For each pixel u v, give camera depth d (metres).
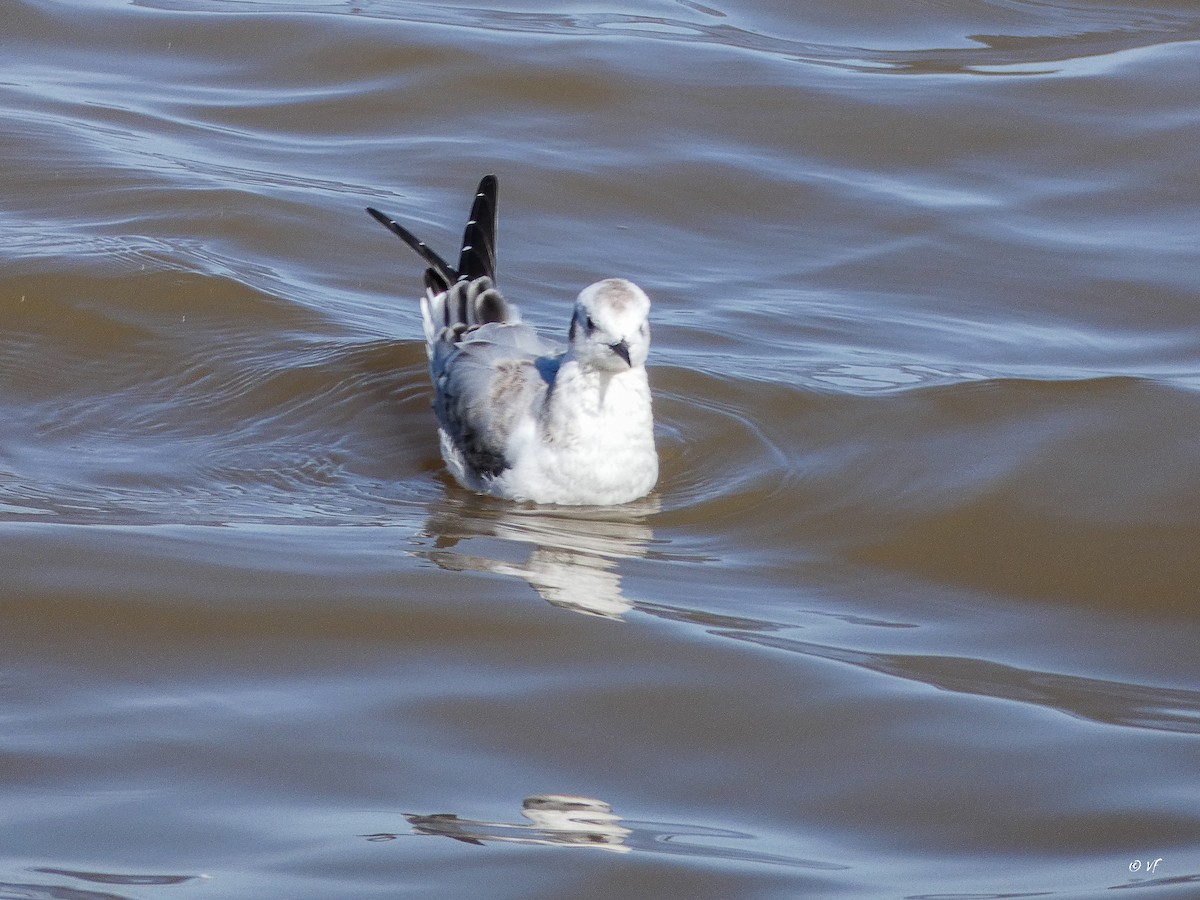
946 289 16.83
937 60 22.23
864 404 14.22
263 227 17.03
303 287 16.08
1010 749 9.51
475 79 20.83
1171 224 18.30
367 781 8.94
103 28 21.98
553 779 9.06
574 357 12.16
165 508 11.99
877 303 16.48
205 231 16.84
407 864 8.21
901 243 17.77
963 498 12.73
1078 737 9.69
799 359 15.15
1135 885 8.26
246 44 21.69
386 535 11.78
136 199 17.39
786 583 11.52
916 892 8.16
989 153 19.80
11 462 12.65
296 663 10.05
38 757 8.98
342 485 12.77
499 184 18.50
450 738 9.38
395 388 14.37
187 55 21.42
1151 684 10.45
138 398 13.95
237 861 8.17
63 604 10.45
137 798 8.67
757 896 8.08
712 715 9.73
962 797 9.06
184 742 9.20
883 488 12.91
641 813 8.80
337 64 21.22
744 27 23.20
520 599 10.88
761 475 13.12
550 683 9.95
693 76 21.23
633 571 11.47
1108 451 13.43
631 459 12.43
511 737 9.43
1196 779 9.28
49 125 19.00
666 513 12.52
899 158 19.64
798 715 9.76
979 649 10.77
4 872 7.96
